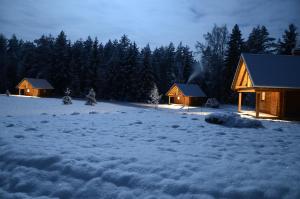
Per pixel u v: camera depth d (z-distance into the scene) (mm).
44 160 5785
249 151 6777
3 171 5656
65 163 5574
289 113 20719
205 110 39094
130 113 17219
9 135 8266
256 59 22750
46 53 79812
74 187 4840
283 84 20047
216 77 55500
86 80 69688
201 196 4227
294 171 4988
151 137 8664
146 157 5887
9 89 77125
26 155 6105
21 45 105188
